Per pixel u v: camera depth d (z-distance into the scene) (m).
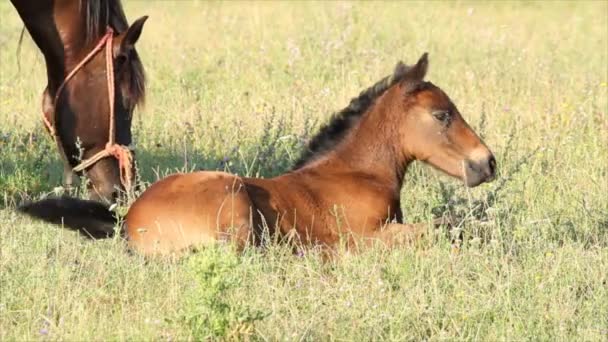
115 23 13.09
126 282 10.07
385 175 11.83
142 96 12.90
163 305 9.62
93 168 12.76
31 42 15.86
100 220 10.91
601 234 12.59
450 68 23.25
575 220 13.09
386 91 11.91
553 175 14.99
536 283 10.38
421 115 11.67
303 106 18.56
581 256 11.27
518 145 16.62
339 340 9.08
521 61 23.08
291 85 21.00
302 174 11.70
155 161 15.62
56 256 10.86
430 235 11.25
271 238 10.98
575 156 16.08
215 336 8.90
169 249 10.55
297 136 15.91
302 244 11.21
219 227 10.55
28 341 8.84
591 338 9.24
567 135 17.12
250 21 26.55
